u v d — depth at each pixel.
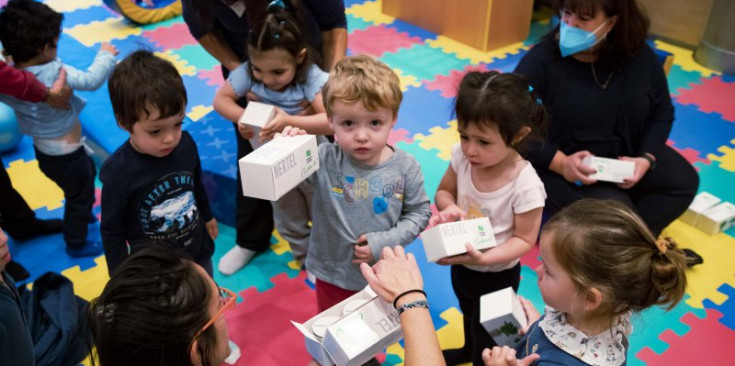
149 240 2.00
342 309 1.63
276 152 1.66
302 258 2.68
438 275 2.71
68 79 2.64
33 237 3.01
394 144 3.54
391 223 1.90
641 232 1.21
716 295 2.57
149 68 1.78
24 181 3.38
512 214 1.80
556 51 2.61
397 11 5.08
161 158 1.94
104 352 1.05
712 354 2.30
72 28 4.99
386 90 1.69
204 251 2.23
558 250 1.24
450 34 4.75
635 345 2.34
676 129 3.67
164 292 1.06
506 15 4.50
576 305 1.24
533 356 1.24
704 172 3.30
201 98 3.92
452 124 3.70
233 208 3.03
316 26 2.52
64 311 2.33
